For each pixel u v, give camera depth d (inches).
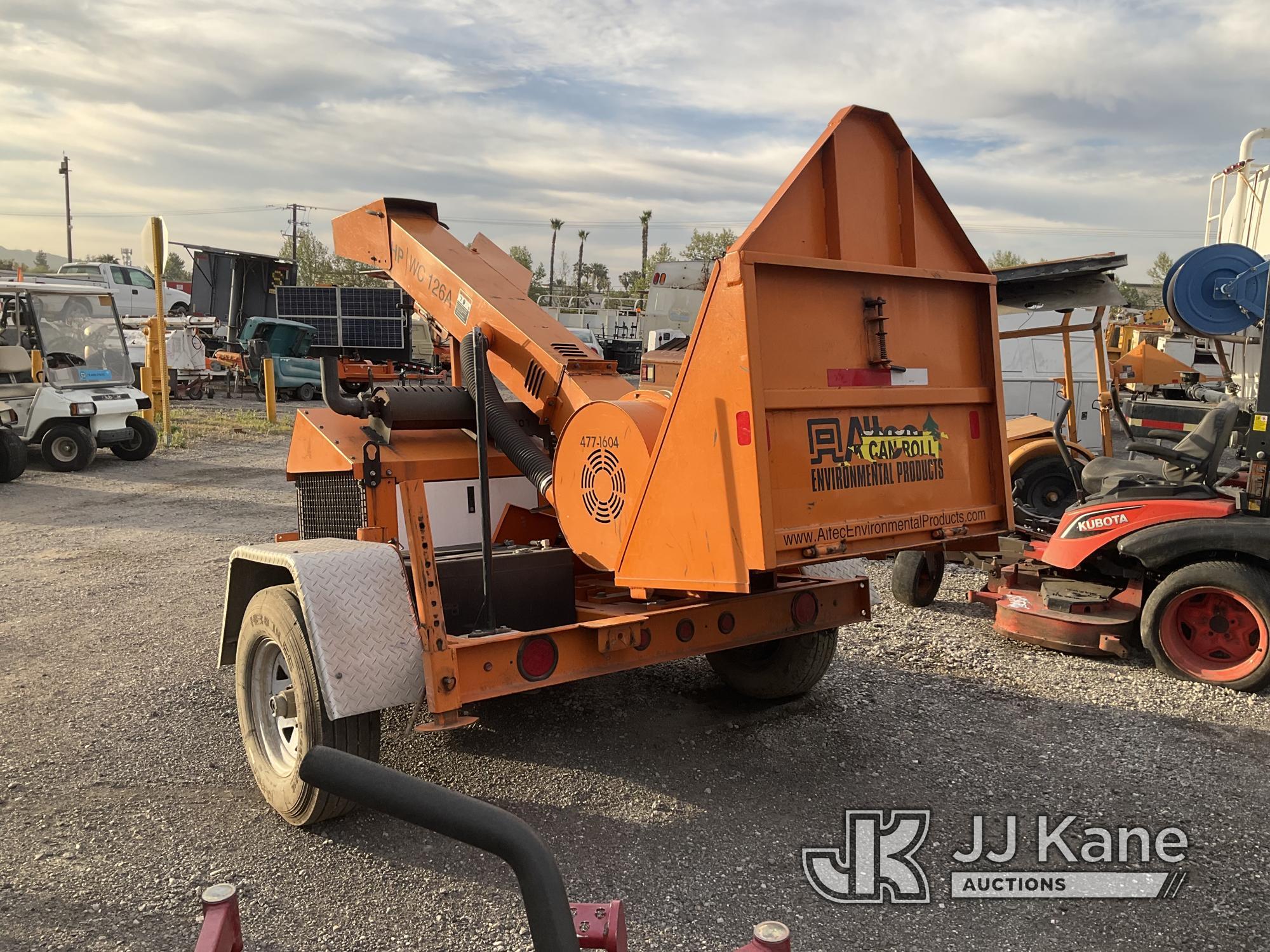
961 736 191.3
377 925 125.6
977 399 166.2
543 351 189.5
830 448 144.3
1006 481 167.5
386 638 148.6
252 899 131.5
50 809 158.4
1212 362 729.6
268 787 156.2
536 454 186.5
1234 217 401.1
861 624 274.5
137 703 207.6
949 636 263.3
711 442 139.6
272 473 577.3
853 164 151.0
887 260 156.2
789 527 138.6
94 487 518.9
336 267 2391.7
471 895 132.9
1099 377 357.4
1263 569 219.1
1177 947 122.4
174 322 1042.7
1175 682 224.5
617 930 62.7
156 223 677.9
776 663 203.8
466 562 168.2
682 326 902.4
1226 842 148.9
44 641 252.8
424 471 191.3
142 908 129.3
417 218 231.5
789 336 139.7
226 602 175.2
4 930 123.5
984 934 125.0
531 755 181.5
